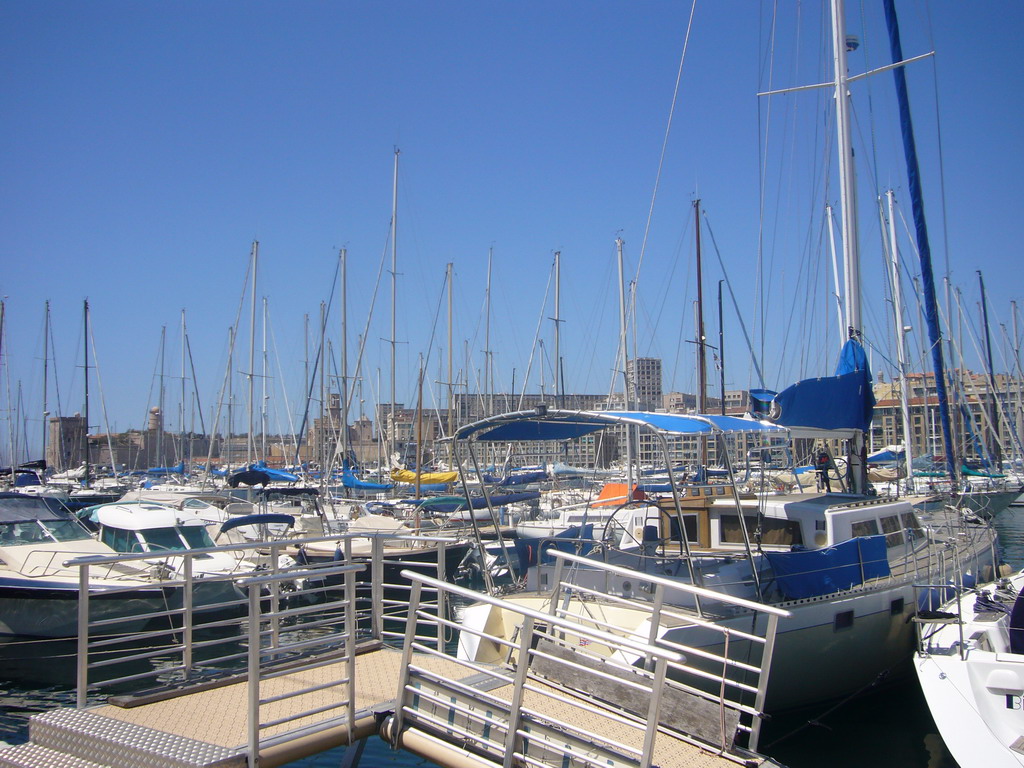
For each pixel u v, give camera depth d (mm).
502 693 7672
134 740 6297
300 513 30047
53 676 15930
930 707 9188
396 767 10422
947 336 32906
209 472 46719
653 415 10469
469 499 11820
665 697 6992
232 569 19625
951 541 14523
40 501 21625
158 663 16453
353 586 7090
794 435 13461
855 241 15531
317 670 8453
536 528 25547
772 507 12945
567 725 6199
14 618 16688
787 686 11562
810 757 11305
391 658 8938
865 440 14758
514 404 51594
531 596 11672
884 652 12508
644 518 14781
